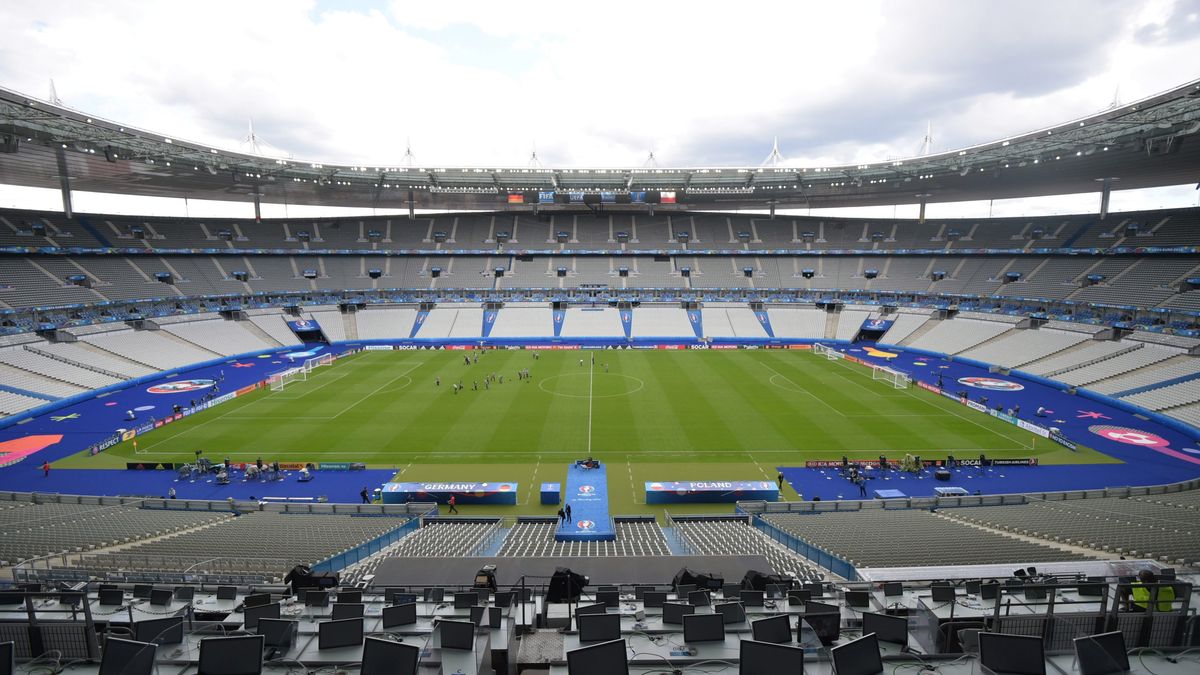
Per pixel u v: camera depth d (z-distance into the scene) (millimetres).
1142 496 32906
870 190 91875
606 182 89188
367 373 66375
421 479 36656
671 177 86625
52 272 73125
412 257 101375
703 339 87750
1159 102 42656
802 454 40656
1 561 21656
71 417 49938
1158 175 73250
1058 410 51312
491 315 92250
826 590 16344
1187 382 50531
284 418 48875
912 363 71938
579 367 69125
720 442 42906
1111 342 62188
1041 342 67875
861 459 39812
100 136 54812
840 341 86250
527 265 101875
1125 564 15812
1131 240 76062
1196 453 41312
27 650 10781
